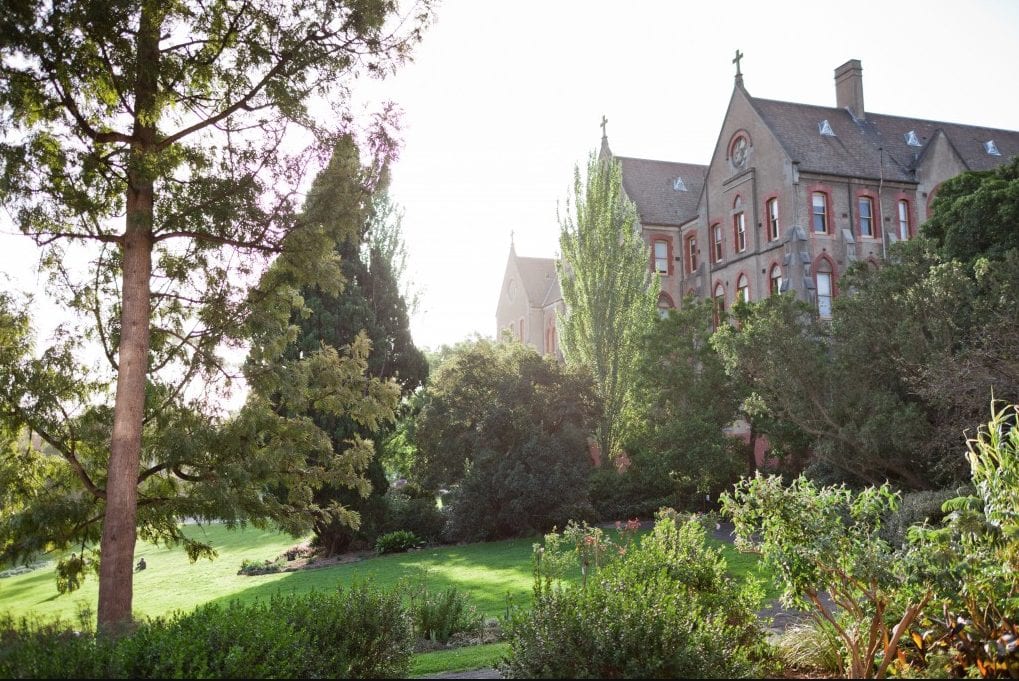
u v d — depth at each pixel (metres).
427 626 12.78
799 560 6.89
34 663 6.05
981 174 25.19
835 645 7.49
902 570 6.77
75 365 12.38
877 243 36.88
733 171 40.53
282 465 13.16
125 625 7.26
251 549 34.44
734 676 6.56
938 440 18.52
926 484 20.47
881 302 21.03
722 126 41.50
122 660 5.90
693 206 48.38
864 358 21.25
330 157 12.05
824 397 22.17
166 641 6.13
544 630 6.51
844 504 7.33
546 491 27.36
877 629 6.61
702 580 9.00
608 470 31.05
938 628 7.36
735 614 8.30
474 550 26.31
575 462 28.59
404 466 36.69
